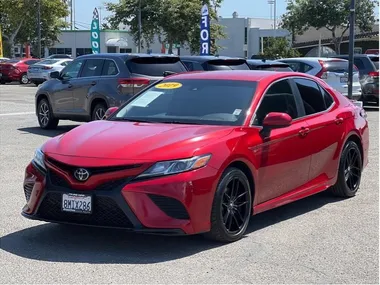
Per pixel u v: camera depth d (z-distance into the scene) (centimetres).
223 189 588
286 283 509
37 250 591
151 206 553
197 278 518
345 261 564
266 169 649
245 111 659
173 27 4991
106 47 6041
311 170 728
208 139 597
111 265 548
